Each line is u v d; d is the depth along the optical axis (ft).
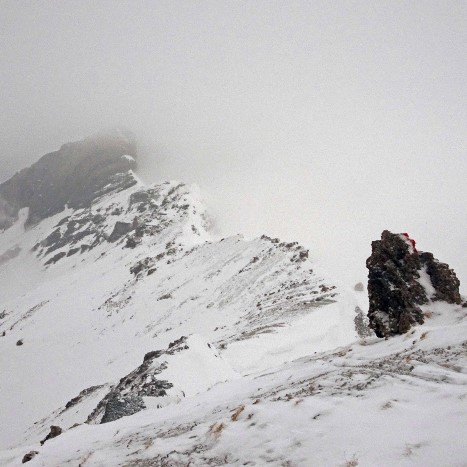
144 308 324.60
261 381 48.78
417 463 17.43
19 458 41.37
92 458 30.55
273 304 212.64
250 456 22.61
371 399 25.26
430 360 33.47
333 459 19.42
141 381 82.23
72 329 339.77
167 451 27.35
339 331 150.71
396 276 61.26
